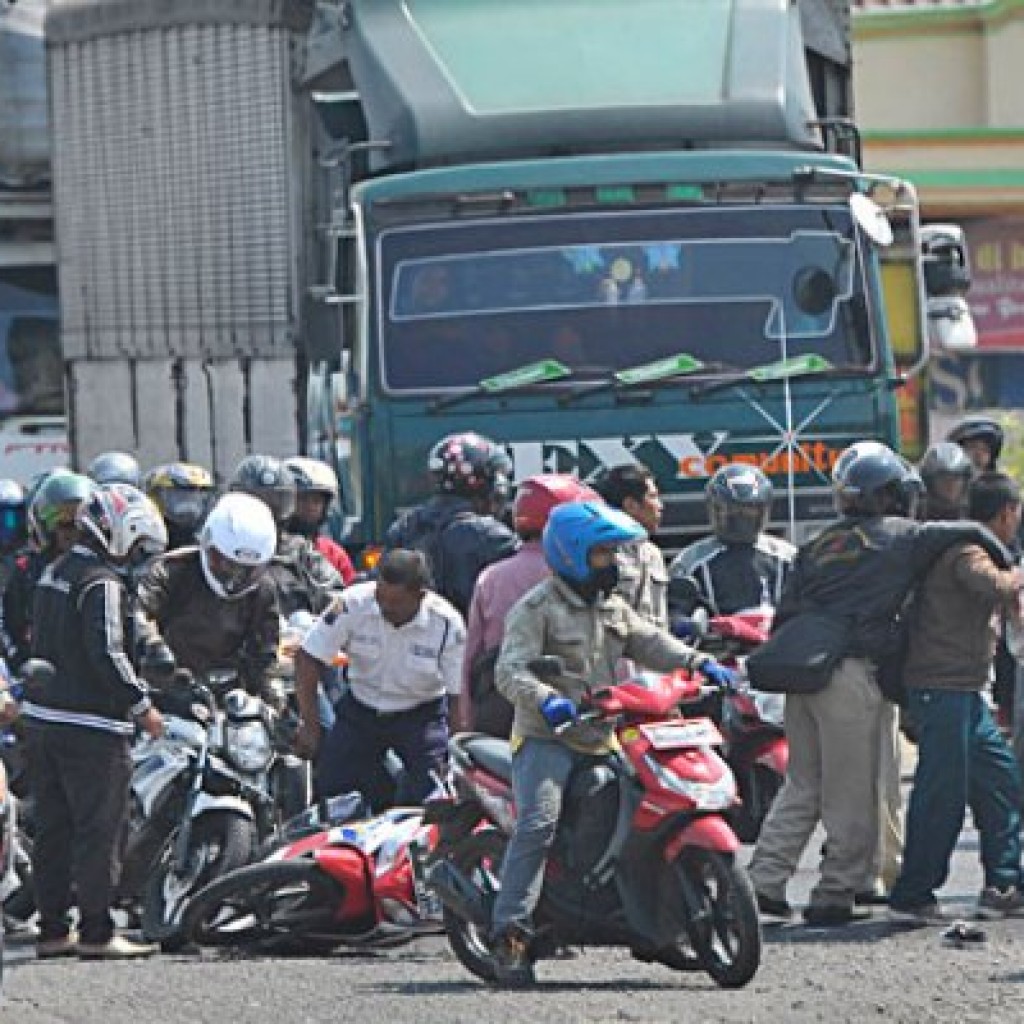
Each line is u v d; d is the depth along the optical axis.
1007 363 88.56
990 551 29.62
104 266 51.66
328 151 49.06
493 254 42.53
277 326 49.50
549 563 25.59
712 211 42.81
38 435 64.81
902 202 43.44
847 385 42.50
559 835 25.48
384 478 42.06
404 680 31.27
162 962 28.69
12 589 36.59
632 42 44.81
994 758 30.14
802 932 29.70
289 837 29.69
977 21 90.06
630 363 42.28
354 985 26.00
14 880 32.12
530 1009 23.77
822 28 48.53
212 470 50.00
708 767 24.83
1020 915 30.42
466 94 43.88
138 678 29.06
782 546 35.28
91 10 51.75
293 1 49.62
